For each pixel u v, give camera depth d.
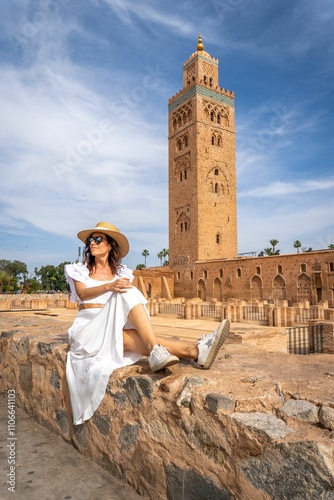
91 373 3.01
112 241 3.64
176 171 61.53
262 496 1.85
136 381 2.68
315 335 10.44
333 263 38.19
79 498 2.51
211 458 2.13
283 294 42.66
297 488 1.72
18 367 4.46
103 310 3.11
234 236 59.19
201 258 55.34
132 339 3.09
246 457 1.95
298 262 41.31
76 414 3.15
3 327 5.70
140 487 2.57
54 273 101.19
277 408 2.13
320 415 1.94
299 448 1.74
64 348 3.66
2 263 101.94
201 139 57.75
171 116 63.75
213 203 57.72
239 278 47.72
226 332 2.86
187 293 56.22
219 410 2.11
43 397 3.85
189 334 16.42
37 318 7.38
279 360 3.37
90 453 3.06
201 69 60.09
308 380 2.54
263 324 21.47
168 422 2.42
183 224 58.97
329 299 38.09
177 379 2.53
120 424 2.77
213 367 2.98
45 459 3.06
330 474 1.63
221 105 60.94
